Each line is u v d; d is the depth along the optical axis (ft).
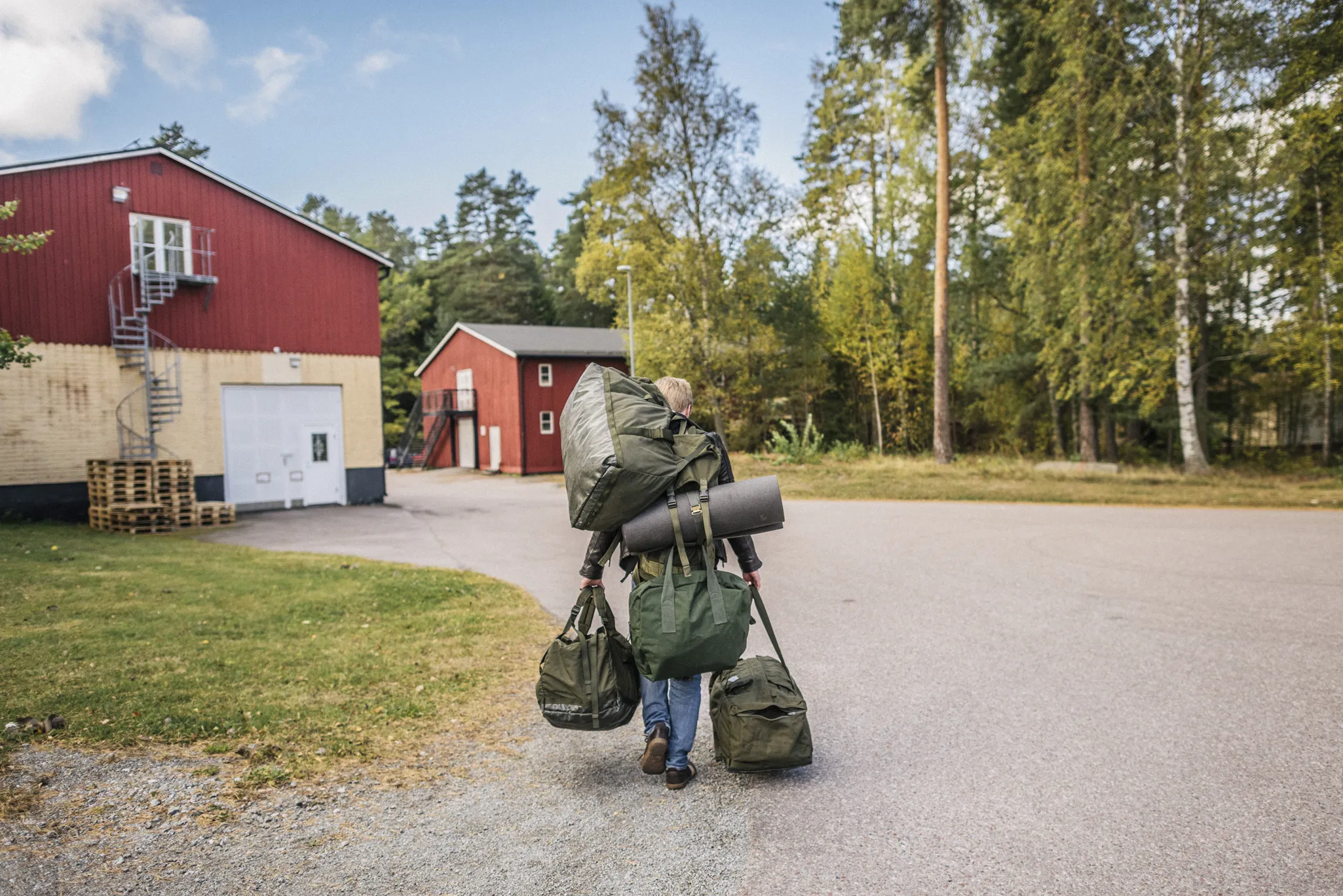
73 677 15.57
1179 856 9.05
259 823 10.05
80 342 52.11
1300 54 59.26
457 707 14.69
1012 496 55.67
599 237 118.52
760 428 117.08
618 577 29.53
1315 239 64.85
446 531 46.93
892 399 111.65
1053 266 73.15
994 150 81.76
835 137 114.73
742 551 11.17
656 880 8.71
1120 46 67.15
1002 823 9.98
